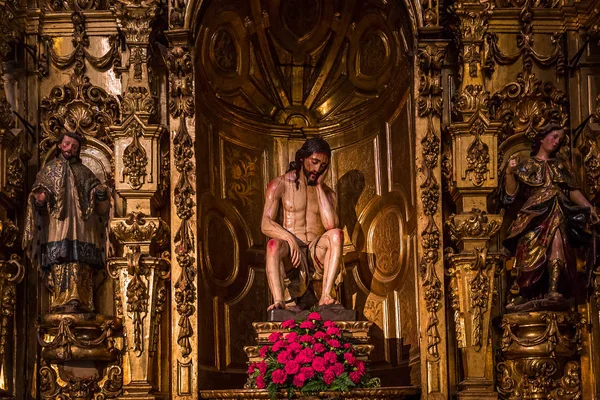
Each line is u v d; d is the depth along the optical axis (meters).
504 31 8.21
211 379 7.74
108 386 7.55
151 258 7.50
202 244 7.88
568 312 7.50
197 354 7.47
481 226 7.53
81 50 8.13
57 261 7.50
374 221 8.36
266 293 8.40
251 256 8.38
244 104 8.62
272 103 8.80
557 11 8.20
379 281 8.22
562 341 7.45
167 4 8.14
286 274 7.74
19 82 8.08
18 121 7.94
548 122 8.10
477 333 7.45
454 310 7.57
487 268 7.52
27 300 7.74
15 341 7.64
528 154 8.07
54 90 8.05
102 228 7.74
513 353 7.51
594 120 7.90
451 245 7.74
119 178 7.60
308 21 8.70
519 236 7.63
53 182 7.54
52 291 7.61
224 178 8.34
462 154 7.65
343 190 8.59
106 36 8.20
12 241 7.63
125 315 7.45
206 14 8.02
